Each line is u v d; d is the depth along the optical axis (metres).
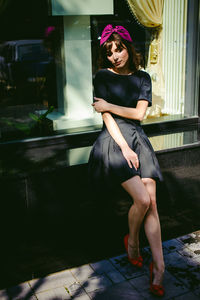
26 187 2.32
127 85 2.14
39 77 3.29
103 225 2.58
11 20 3.06
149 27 3.59
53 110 3.40
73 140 3.30
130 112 2.10
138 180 2.05
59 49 3.34
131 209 2.13
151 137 3.33
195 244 2.67
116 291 2.15
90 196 2.52
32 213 2.37
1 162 2.66
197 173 3.07
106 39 2.05
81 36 3.41
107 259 2.51
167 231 2.83
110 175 2.09
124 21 3.49
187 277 2.25
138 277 2.28
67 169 2.45
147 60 3.66
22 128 3.26
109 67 2.22
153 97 3.80
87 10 3.32
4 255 2.31
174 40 3.71
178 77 3.82
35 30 3.18
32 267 2.37
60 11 3.22
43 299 2.10
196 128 3.67
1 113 3.18
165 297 2.07
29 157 2.82
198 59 3.71
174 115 3.91
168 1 3.58
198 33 3.64
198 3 3.59
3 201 2.27
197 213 3.08
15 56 3.14
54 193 2.42
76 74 3.47
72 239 2.47
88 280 2.27
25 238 2.35
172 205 2.97
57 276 2.34
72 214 2.49
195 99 3.83
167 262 2.43
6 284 2.29
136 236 2.24
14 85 3.19
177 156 2.95
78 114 3.55
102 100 2.10
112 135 2.07
